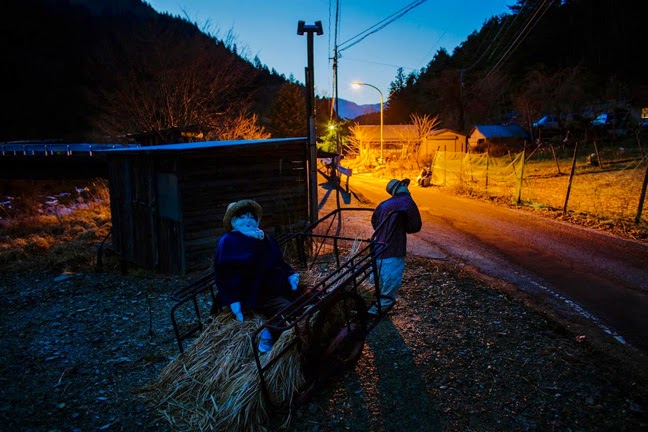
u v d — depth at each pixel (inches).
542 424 130.7
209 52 821.2
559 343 180.2
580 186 642.2
